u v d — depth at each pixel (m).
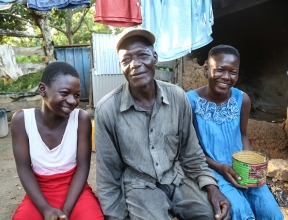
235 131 1.87
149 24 3.55
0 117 4.72
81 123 1.67
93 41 5.94
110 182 1.61
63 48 7.00
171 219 1.51
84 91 7.45
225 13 4.48
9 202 2.53
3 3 3.55
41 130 1.60
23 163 1.60
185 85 4.53
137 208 1.50
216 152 1.85
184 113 1.69
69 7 3.74
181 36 3.61
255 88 5.87
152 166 1.59
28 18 7.41
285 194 2.43
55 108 1.49
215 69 1.76
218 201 1.51
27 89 8.81
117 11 3.52
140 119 1.58
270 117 4.51
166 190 1.65
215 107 1.86
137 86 1.51
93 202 1.58
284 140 3.28
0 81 8.59
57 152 1.60
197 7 3.56
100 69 6.06
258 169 1.54
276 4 5.10
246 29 5.70
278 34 5.32
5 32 5.36
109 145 1.59
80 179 1.61
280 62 5.38
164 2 3.53
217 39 5.56
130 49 1.49
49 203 1.56
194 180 1.71
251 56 5.91
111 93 1.67
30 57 9.83
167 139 1.63
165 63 5.02
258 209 1.64
